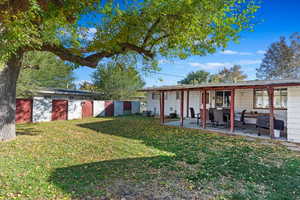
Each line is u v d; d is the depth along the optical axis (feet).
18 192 9.39
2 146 18.28
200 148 19.43
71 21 15.74
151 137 25.41
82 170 12.78
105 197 9.08
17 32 10.75
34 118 40.81
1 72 20.16
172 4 16.97
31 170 12.47
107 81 68.80
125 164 14.10
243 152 18.01
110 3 18.42
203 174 12.19
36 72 36.91
